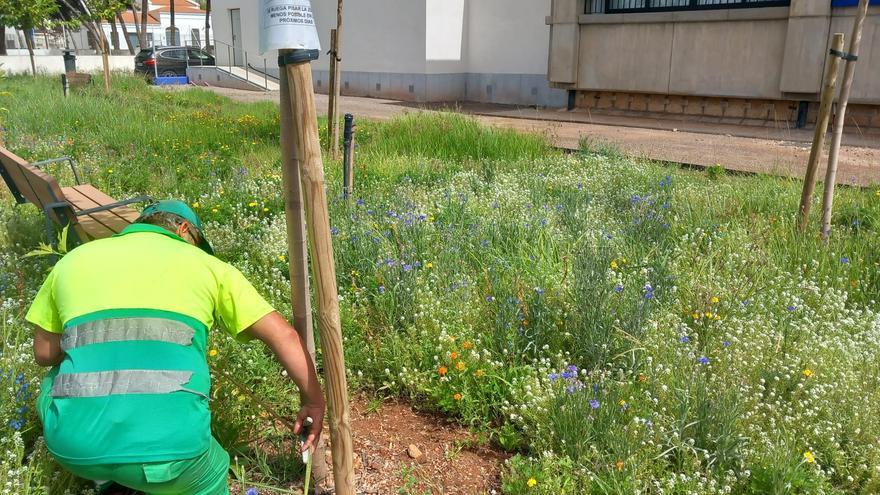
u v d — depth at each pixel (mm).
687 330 4500
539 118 19031
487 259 5637
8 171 6250
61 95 16625
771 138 14836
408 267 4875
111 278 2529
